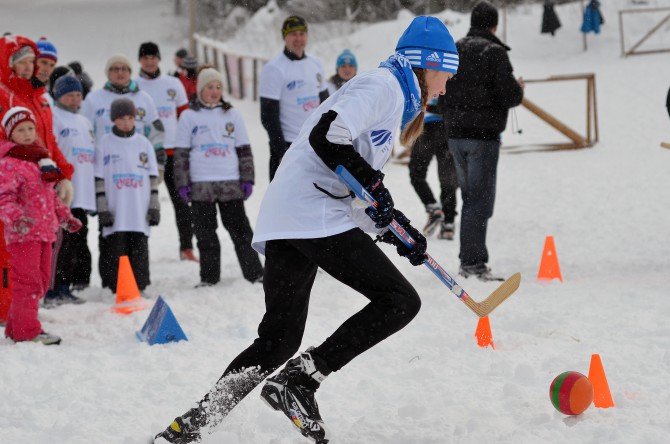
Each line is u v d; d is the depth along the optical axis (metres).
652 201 13.92
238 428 5.06
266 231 4.67
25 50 8.20
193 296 9.36
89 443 5.05
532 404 5.41
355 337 4.64
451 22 32.38
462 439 4.86
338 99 4.71
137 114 10.86
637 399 5.43
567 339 7.00
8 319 7.62
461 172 9.65
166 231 14.33
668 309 7.74
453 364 6.42
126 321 8.28
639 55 30.81
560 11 36.53
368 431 5.09
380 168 4.84
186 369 6.55
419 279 9.74
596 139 19.83
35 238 7.45
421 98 4.88
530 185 16.03
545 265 9.42
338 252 4.59
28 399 5.87
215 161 9.95
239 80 28.95
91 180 9.81
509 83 9.21
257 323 7.95
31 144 7.52
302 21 10.26
